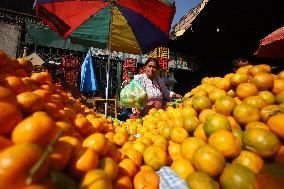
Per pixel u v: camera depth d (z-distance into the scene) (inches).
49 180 41.9
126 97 181.3
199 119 89.6
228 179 58.7
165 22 233.9
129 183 60.1
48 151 39.8
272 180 51.9
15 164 37.3
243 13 333.4
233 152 64.7
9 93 56.9
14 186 37.1
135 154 73.4
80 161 52.2
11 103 56.3
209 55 600.7
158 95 206.4
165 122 114.0
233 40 444.5
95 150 61.0
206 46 542.0
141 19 245.4
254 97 83.6
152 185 62.0
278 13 315.0
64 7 224.5
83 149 55.7
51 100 81.7
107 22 251.8
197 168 64.5
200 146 66.9
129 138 101.1
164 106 209.9
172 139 87.6
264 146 63.4
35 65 208.8
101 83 648.4
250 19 345.7
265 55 141.9
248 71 99.7
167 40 257.3
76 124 78.6
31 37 593.9
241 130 77.6
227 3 316.5
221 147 65.1
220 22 366.0
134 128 131.1
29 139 46.5
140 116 195.8
